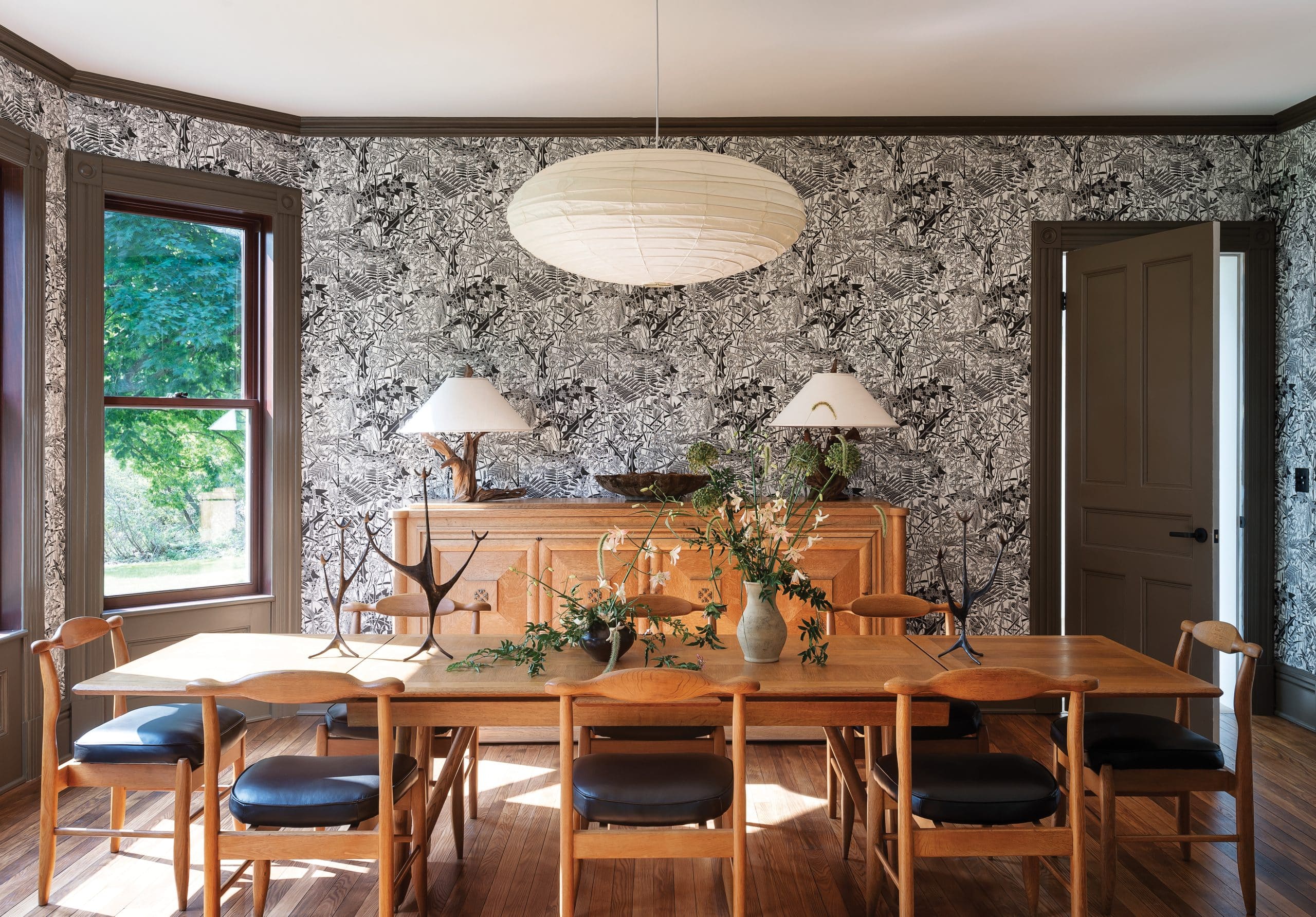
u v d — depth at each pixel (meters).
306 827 2.43
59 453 3.94
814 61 3.88
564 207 2.30
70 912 2.67
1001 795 2.34
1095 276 4.51
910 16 3.45
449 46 3.74
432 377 4.66
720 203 2.29
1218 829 3.25
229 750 2.93
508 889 2.83
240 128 4.45
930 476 4.65
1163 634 4.18
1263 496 4.65
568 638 2.71
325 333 4.63
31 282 3.77
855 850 3.09
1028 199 4.64
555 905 2.73
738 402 4.66
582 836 2.22
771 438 4.64
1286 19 3.49
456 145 4.64
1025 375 4.65
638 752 2.98
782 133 4.60
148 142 4.20
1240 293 4.68
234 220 4.51
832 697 2.45
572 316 4.66
